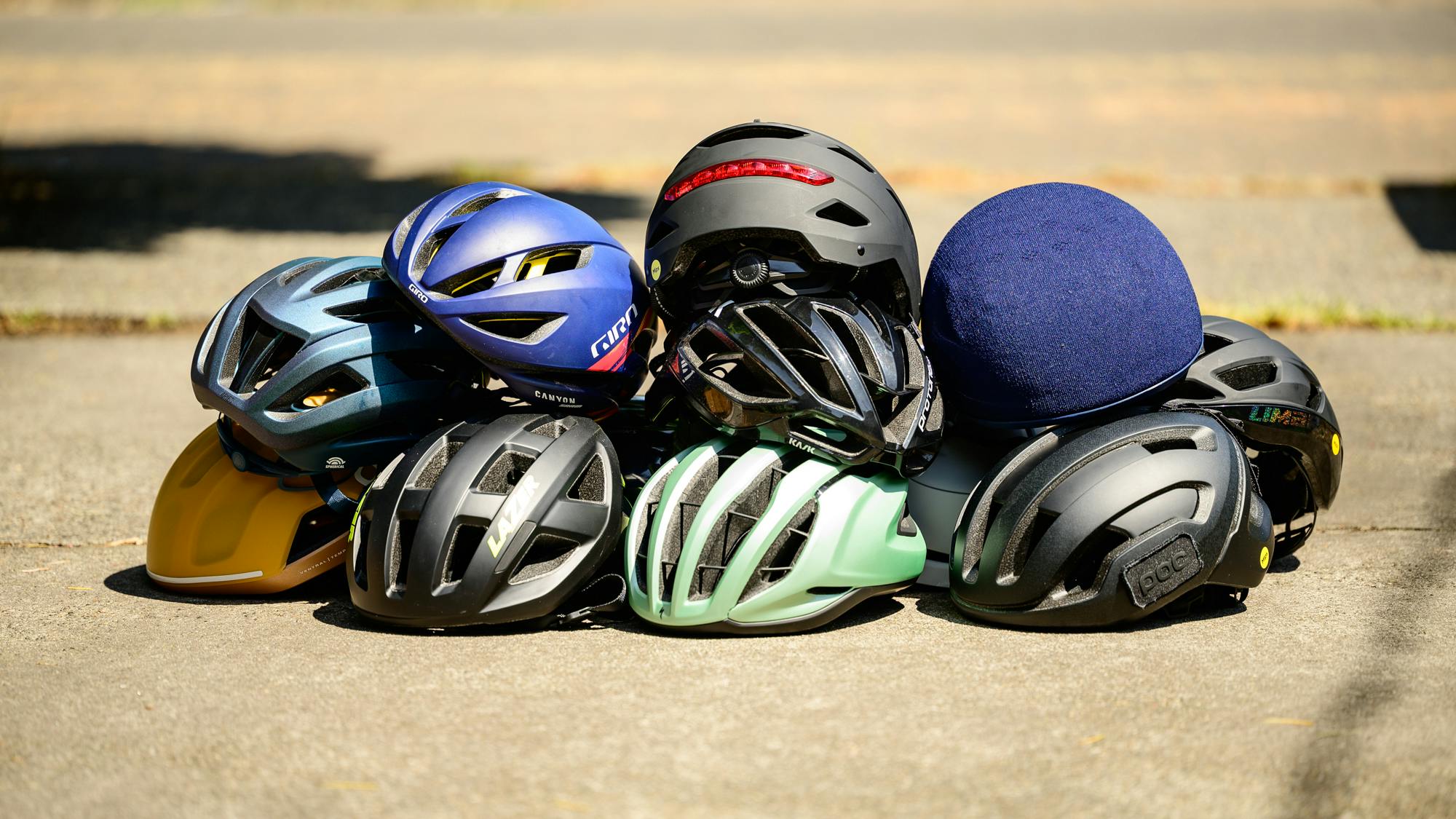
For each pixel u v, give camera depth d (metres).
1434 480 5.06
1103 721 2.79
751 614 3.37
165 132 18.17
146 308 8.83
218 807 2.45
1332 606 3.64
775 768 2.57
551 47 28.53
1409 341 7.86
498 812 2.41
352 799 2.46
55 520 4.69
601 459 3.59
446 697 2.97
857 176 3.83
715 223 3.71
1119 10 36.28
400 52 28.06
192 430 6.06
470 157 15.74
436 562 3.36
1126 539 3.38
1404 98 21.05
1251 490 3.54
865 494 3.56
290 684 3.06
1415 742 2.68
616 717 2.83
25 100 21.58
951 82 22.59
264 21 35.09
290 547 3.80
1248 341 4.12
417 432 3.83
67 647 3.37
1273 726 2.77
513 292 3.66
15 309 8.72
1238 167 15.04
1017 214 3.88
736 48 27.88
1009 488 3.61
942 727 2.77
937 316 3.91
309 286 3.81
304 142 17.27
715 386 3.61
